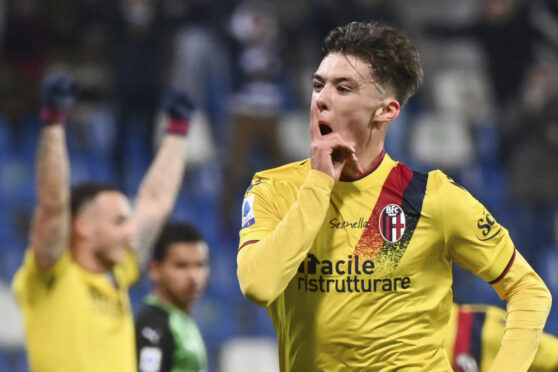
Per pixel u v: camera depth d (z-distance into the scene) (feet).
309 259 31.91
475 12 162.20
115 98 120.57
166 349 50.80
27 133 131.13
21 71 128.67
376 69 31.73
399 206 32.19
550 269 128.67
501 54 140.87
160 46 117.50
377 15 130.93
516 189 128.98
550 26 141.38
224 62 133.49
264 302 29.89
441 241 32.32
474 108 154.40
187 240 53.52
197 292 53.98
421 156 147.54
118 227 44.37
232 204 125.39
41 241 41.04
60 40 127.03
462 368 45.93
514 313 32.83
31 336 41.86
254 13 127.95
